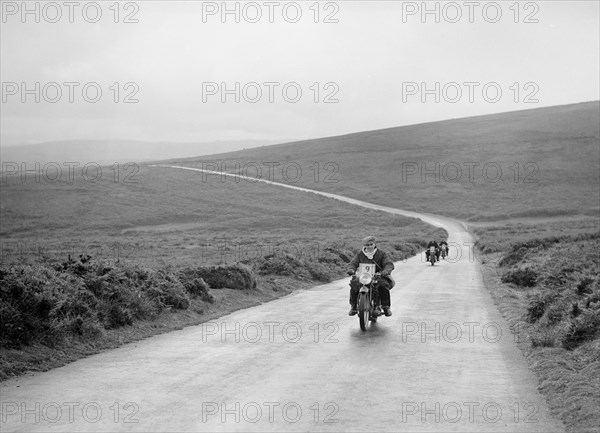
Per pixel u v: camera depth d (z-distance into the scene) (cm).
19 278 1143
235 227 12362
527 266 2520
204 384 848
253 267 2648
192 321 1435
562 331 1152
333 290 2258
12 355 973
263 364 977
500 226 10650
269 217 13188
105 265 1483
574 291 1462
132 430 654
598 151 16788
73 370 937
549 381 845
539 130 19338
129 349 1103
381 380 873
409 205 14375
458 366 968
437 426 671
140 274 1562
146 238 10031
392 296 2019
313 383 855
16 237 11088
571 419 684
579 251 2973
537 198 13975
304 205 14300
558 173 15662
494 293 2053
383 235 9875
